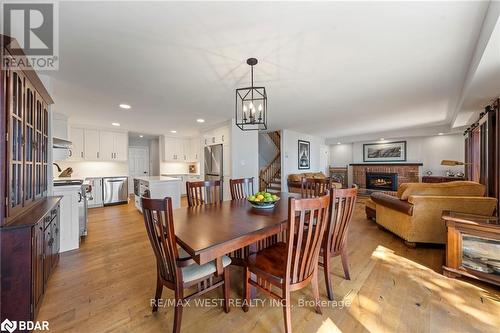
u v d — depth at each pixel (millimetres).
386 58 2160
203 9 1460
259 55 2072
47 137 2521
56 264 2350
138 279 2133
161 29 1670
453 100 3584
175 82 2686
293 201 1281
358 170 8477
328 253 1828
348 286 2012
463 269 2086
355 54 2076
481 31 1695
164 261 1486
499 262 1959
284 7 1449
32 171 1964
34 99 2014
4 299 1358
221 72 2424
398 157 7633
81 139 5371
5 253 1361
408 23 1622
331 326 1517
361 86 2914
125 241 3143
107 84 2727
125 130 6074
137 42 1837
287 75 2537
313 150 8195
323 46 1932
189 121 4992
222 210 2102
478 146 4496
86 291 1930
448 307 1716
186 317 1616
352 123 5582
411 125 5863
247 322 1565
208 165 5574
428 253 2736
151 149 8109
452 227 2150
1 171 1347
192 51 1986
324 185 2945
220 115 4402
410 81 2758
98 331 1479
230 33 1729
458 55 2104
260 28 1672
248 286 1691
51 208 1869
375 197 3717
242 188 3002
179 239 1352
